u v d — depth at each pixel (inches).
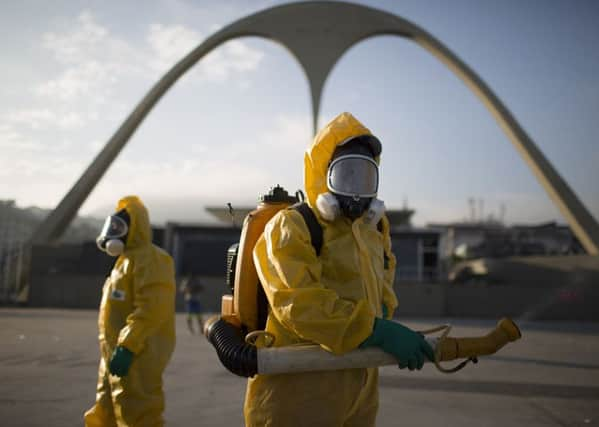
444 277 1448.1
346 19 1895.9
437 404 206.1
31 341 417.1
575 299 982.4
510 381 261.6
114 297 127.4
